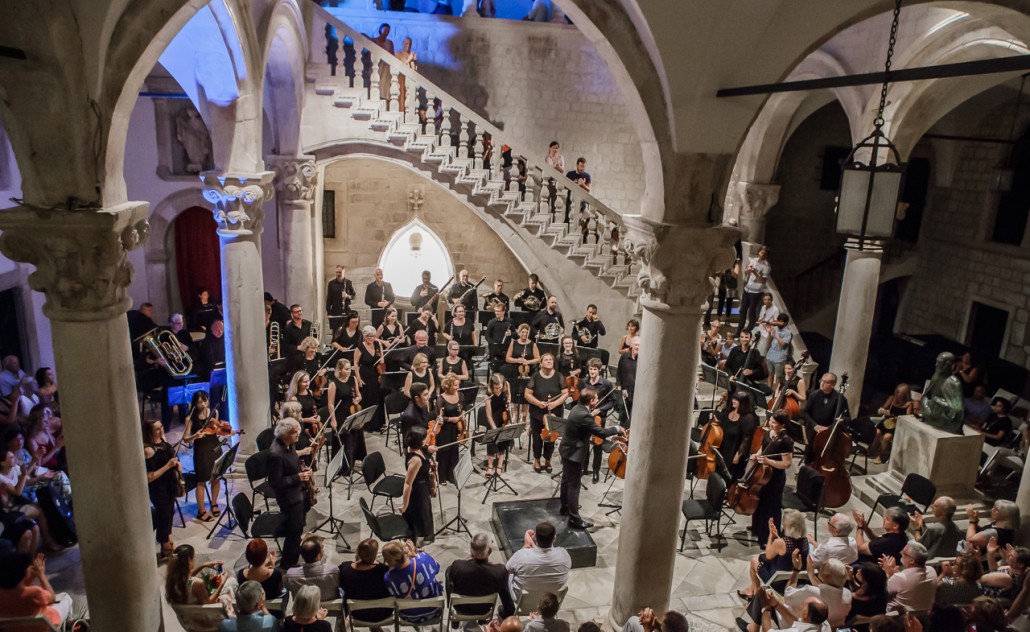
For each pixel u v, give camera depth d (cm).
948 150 1673
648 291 650
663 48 550
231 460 870
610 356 1445
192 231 1631
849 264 1259
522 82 1644
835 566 644
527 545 728
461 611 685
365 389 1192
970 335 1641
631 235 662
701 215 621
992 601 609
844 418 1023
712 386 1373
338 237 1656
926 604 691
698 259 623
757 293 1466
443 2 1606
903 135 1193
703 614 808
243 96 886
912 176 1805
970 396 1338
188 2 539
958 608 598
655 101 589
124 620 621
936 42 1086
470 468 911
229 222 938
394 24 1567
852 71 1239
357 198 1641
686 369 657
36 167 507
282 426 807
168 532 851
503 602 680
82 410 568
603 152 1712
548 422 1015
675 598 836
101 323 559
